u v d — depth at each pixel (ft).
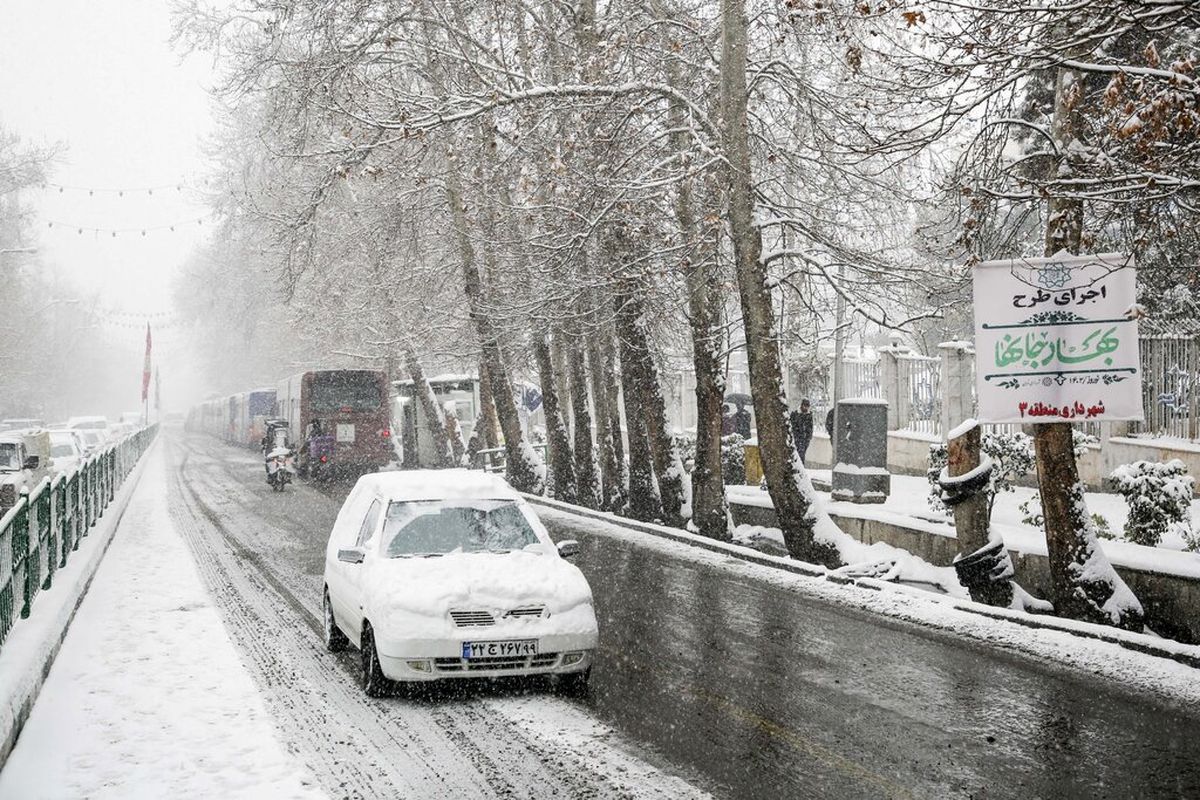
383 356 123.03
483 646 25.66
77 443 107.86
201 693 26.35
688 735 23.21
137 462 129.08
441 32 65.05
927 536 45.06
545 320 66.74
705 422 56.39
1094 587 34.17
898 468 71.36
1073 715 24.76
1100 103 30.66
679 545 53.83
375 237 88.17
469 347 93.25
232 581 45.19
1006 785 20.18
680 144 56.59
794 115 57.52
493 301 76.07
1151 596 34.73
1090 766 21.29
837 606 38.14
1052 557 35.14
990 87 26.68
